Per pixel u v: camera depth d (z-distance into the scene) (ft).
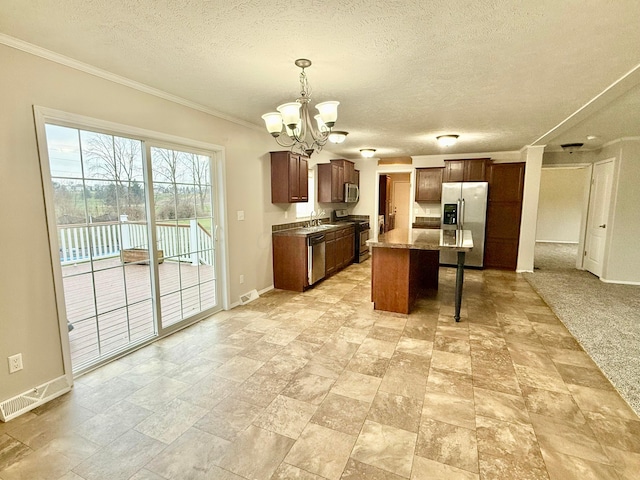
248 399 7.34
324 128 8.60
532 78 8.68
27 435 6.25
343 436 6.18
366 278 18.31
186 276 11.53
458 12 5.64
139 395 7.50
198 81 8.96
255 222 14.69
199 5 5.46
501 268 20.43
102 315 9.07
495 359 9.10
